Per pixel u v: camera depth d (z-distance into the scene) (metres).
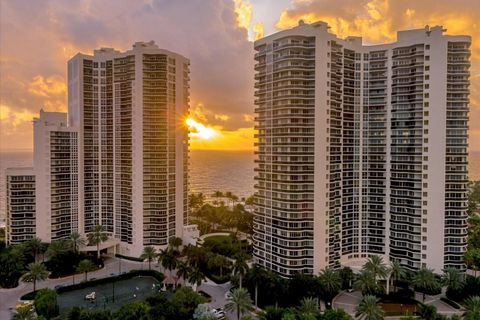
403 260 130.62
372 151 137.25
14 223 155.62
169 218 162.62
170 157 163.25
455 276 113.38
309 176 124.00
